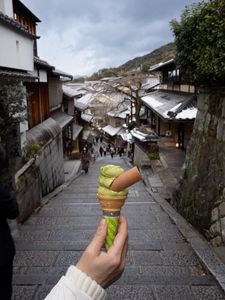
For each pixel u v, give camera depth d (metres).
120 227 0.97
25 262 4.72
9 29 8.25
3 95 6.43
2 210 2.04
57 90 20.88
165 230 6.20
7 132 6.34
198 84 7.30
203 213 6.24
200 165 7.14
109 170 0.97
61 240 5.73
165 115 14.05
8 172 4.92
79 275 0.88
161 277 4.13
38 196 8.73
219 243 5.22
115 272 0.91
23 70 9.85
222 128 6.15
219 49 5.46
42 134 12.37
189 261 4.65
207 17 5.70
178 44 7.39
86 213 7.84
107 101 45.03
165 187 11.23
